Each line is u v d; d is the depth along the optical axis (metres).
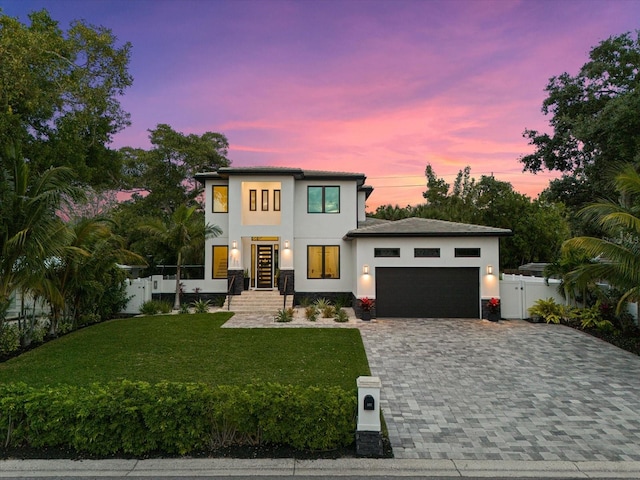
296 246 19.08
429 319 15.22
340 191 19.25
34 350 10.44
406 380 8.13
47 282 10.74
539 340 11.68
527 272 29.52
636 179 9.73
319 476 4.55
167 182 33.72
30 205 8.89
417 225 16.70
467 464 4.82
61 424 5.00
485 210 34.53
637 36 18.12
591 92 19.59
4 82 10.47
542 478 4.54
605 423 6.06
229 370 8.60
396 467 4.74
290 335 12.15
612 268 10.85
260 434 5.12
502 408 6.67
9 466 4.71
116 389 5.36
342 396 5.32
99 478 4.50
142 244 20.98
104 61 15.50
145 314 16.39
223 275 19.42
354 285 17.23
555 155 21.34
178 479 4.49
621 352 10.31
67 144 14.56
